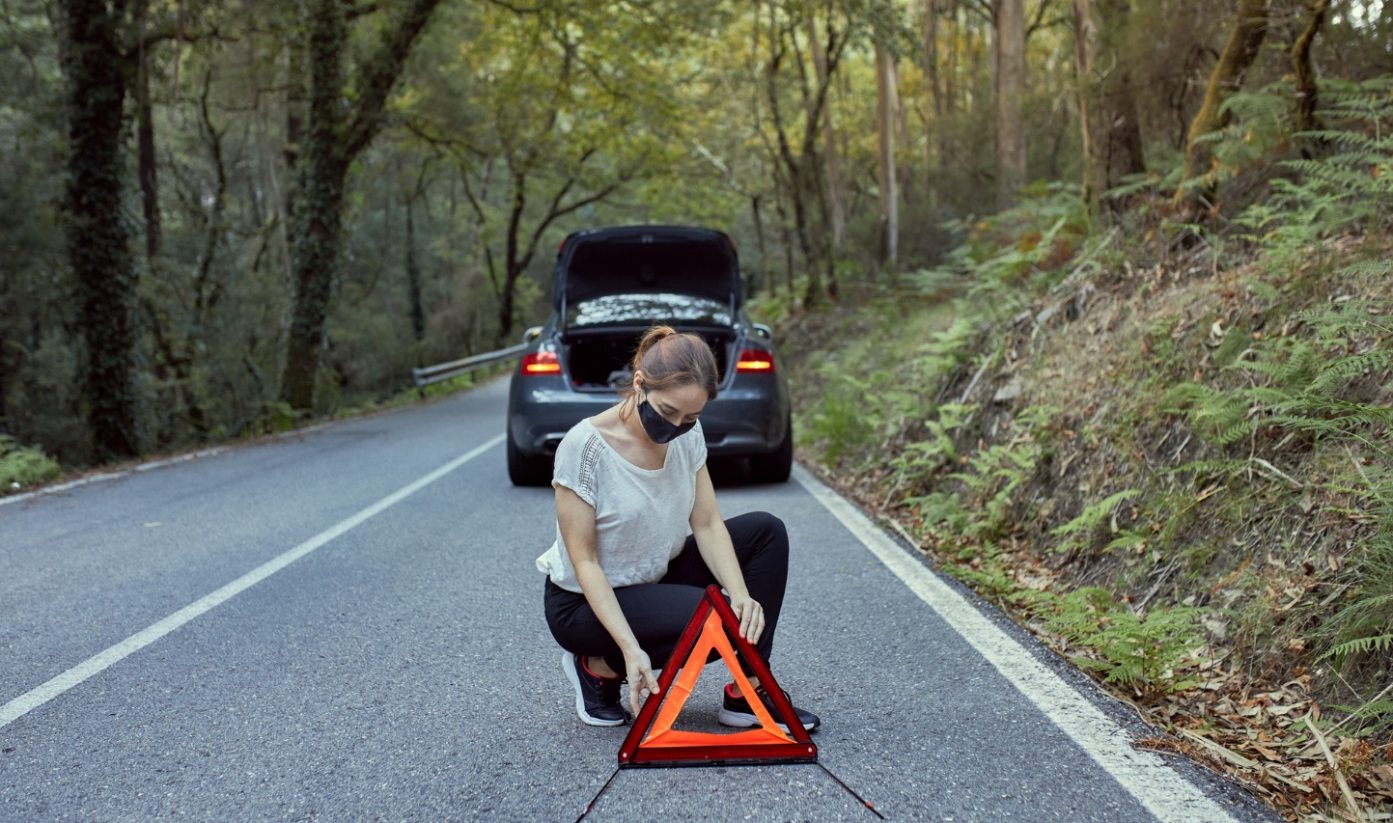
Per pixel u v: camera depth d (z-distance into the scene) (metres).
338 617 4.47
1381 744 2.82
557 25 19.59
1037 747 2.94
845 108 35.47
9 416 24.05
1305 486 3.92
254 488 8.24
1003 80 17.89
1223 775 2.76
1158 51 8.45
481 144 25.78
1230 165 6.78
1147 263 7.11
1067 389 6.33
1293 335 4.89
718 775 2.79
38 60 25.52
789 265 26.06
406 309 46.03
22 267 23.05
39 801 2.70
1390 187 5.27
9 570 5.48
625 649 2.78
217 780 2.81
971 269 12.30
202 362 24.28
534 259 55.78
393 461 9.81
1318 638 3.30
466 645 4.05
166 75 18.09
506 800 2.66
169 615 4.52
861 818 2.51
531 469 7.99
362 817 2.57
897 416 8.98
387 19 18.56
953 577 5.11
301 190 17.38
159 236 23.02
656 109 21.95
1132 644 3.51
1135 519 4.79
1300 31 7.25
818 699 3.39
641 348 2.80
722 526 3.06
